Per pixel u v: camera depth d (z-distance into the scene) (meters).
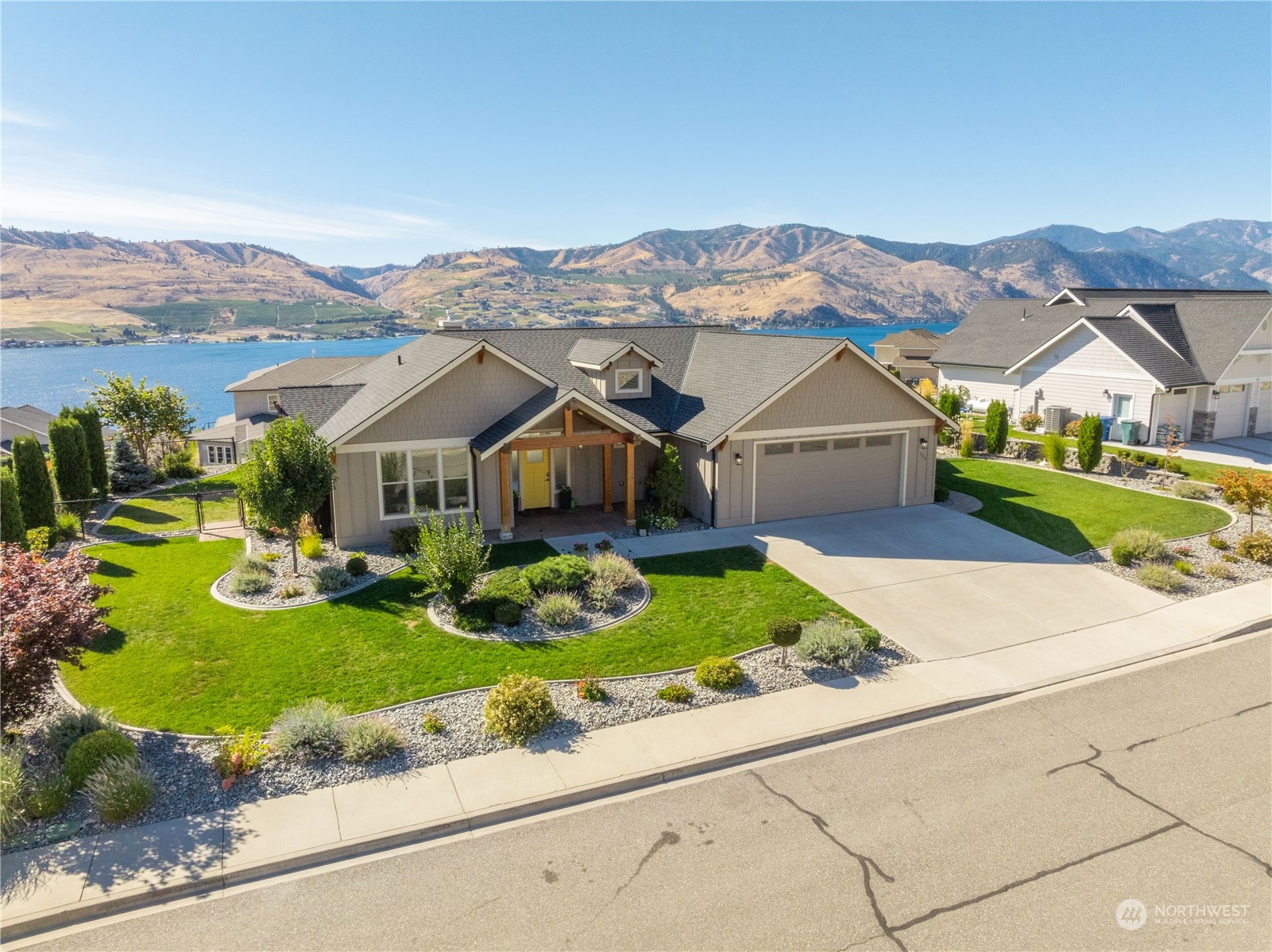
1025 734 11.69
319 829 9.39
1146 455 29.38
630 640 14.75
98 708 11.85
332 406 24.39
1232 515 22.83
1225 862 8.75
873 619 16.02
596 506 24.02
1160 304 36.56
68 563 12.36
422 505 20.97
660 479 22.23
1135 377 32.78
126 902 8.23
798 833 9.34
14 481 18.64
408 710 12.20
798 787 10.37
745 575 18.20
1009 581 18.12
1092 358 34.72
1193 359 33.75
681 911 8.05
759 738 11.45
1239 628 15.51
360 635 14.87
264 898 8.35
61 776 10.02
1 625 10.48
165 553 20.02
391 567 18.64
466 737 11.45
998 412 31.14
